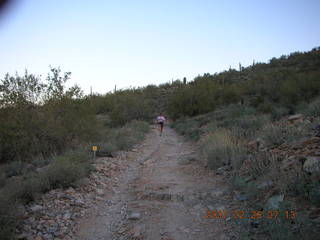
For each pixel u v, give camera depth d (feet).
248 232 9.61
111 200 15.34
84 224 12.05
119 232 11.16
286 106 43.96
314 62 99.86
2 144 26.48
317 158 12.53
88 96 35.35
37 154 28.09
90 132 33.45
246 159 18.49
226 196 14.19
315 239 7.78
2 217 10.48
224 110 57.52
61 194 15.08
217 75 140.77
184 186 16.87
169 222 11.76
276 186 12.28
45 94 30.40
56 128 29.81
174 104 75.25
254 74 119.34
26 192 14.38
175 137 46.11
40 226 11.43
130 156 28.73
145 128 54.44
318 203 9.93
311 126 20.56
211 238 9.92
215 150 22.24
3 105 27.17
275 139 19.83
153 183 18.08
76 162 20.89
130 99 72.79
